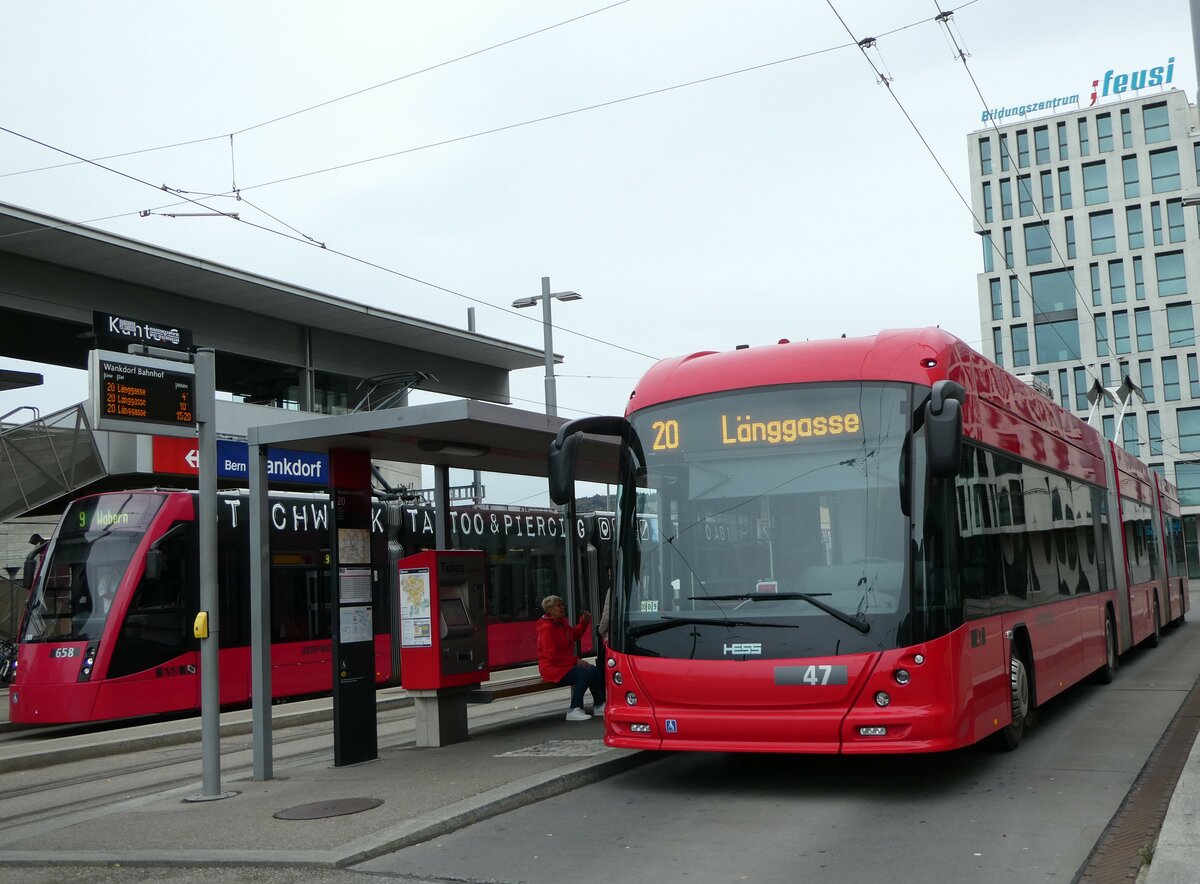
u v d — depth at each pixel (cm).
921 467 873
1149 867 613
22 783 1259
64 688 1722
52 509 2823
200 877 714
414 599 1212
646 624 901
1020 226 6719
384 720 1702
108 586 1783
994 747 1052
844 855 708
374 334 3584
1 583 2944
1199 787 789
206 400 1019
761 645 859
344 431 1078
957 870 664
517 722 1386
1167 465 6366
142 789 1159
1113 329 6506
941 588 856
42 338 3055
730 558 890
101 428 934
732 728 858
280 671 1984
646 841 764
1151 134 6481
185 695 1830
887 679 830
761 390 924
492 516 2538
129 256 2708
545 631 1356
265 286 3009
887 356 914
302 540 2058
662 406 955
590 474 1570
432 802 877
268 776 1070
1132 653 2050
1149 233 6450
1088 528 1525
